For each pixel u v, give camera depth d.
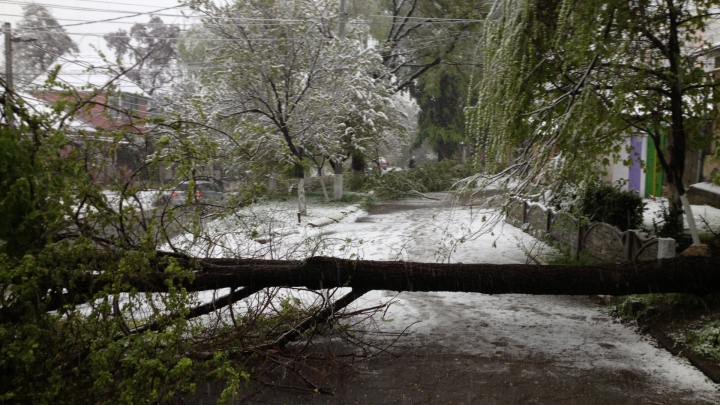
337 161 21.22
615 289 5.93
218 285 5.22
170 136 4.68
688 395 4.79
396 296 7.77
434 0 24.14
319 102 17.94
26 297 3.58
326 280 5.62
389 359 5.71
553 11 7.18
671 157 7.27
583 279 5.90
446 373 5.34
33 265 3.55
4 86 4.05
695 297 6.34
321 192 26.42
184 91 18.61
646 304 6.75
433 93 30.92
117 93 4.69
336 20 20.55
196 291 5.14
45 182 3.93
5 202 3.66
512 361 5.64
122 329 4.07
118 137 4.37
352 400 4.80
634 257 7.51
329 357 5.66
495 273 5.92
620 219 9.16
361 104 21.88
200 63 21.75
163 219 4.62
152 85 20.92
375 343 6.15
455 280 5.88
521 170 7.56
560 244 10.70
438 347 6.06
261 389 4.93
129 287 4.04
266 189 6.52
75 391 3.79
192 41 21.61
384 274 5.79
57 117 4.28
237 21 17.28
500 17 7.73
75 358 3.81
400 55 27.02
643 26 6.69
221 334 5.18
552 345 6.09
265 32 17.55
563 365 5.52
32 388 3.61
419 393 4.92
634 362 5.56
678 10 6.84
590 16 6.46
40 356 3.58
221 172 7.00
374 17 26.69
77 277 3.97
